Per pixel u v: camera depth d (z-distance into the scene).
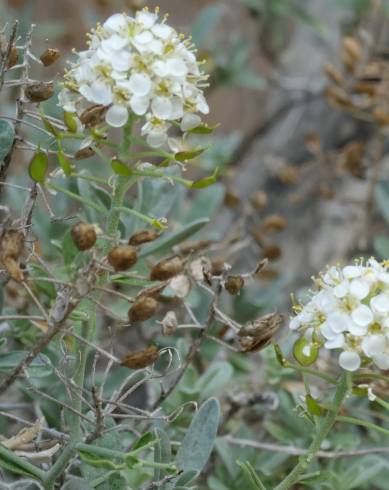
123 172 0.26
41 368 0.30
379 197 0.41
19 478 0.32
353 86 0.44
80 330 0.28
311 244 0.46
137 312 0.26
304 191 0.47
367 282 0.27
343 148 0.48
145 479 0.31
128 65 0.26
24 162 0.40
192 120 0.26
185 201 0.42
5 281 0.31
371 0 0.48
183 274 0.29
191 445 0.28
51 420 0.31
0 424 0.32
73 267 0.30
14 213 0.38
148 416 0.27
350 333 0.27
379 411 0.35
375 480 0.33
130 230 0.32
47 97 0.28
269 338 0.28
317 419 0.27
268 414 0.35
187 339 0.35
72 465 0.29
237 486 0.32
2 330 0.32
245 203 0.44
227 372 0.33
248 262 0.43
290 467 0.34
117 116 0.26
